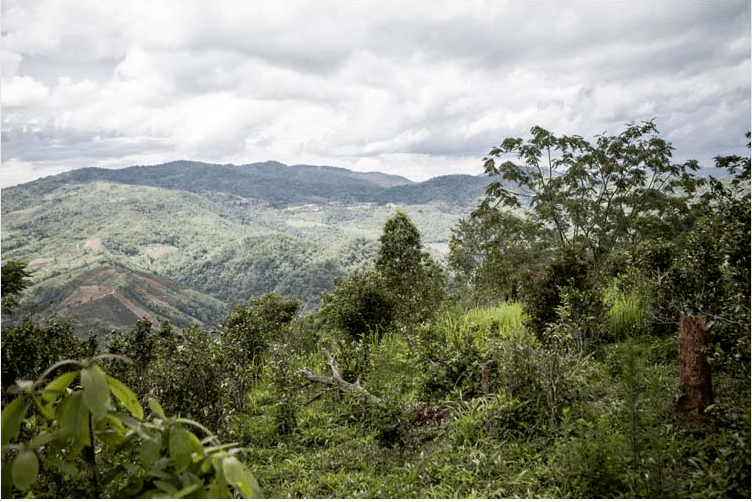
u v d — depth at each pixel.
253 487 1.54
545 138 16.88
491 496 3.34
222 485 1.51
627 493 3.03
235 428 5.02
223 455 1.54
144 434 1.57
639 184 16.44
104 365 5.91
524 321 6.82
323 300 9.82
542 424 4.21
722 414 3.62
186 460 1.54
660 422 3.77
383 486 3.63
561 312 5.89
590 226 16.45
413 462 4.05
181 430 1.58
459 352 5.79
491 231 17.73
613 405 4.06
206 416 4.57
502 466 3.67
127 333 7.22
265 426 5.28
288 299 11.21
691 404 3.89
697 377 3.90
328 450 4.56
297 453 4.68
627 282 8.10
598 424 3.55
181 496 1.44
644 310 6.81
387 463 4.14
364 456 4.31
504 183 17.97
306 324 10.29
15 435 1.51
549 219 17.05
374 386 6.08
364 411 5.24
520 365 4.75
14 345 5.11
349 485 3.80
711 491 2.89
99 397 1.48
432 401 5.33
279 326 9.88
